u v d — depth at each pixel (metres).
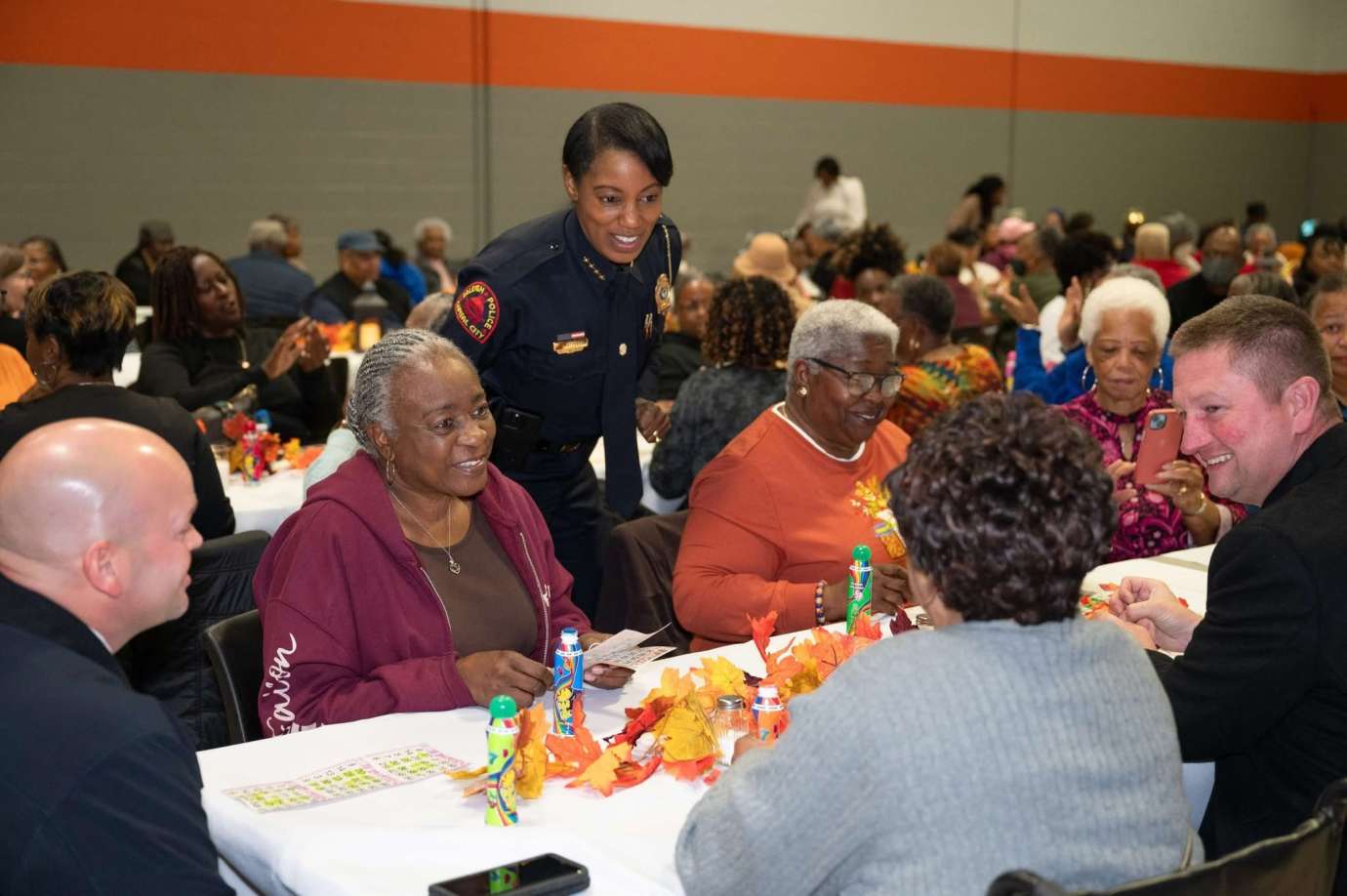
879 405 2.73
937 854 1.17
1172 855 1.26
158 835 1.33
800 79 12.66
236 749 1.86
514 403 2.95
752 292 3.85
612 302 2.91
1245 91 15.93
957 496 1.24
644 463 4.33
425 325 3.69
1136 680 1.29
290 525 2.16
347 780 1.75
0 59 9.22
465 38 10.92
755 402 3.82
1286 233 16.77
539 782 1.70
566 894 1.44
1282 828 1.77
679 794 1.73
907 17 13.20
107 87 9.59
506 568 2.30
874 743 1.19
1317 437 1.91
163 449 1.48
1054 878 1.18
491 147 11.15
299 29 10.22
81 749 1.32
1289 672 1.67
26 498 1.39
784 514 2.75
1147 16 14.88
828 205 12.20
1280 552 1.69
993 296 8.70
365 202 10.67
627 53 11.70
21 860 1.29
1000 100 13.98
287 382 5.21
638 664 1.95
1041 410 1.30
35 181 9.45
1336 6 16.28
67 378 3.23
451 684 2.02
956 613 1.31
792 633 2.43
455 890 1.41
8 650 1.37
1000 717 1.20
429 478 2.14
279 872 1.54
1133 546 3.19
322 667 2.07
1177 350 1.99
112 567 1.41
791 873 1.23
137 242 9.84
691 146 12.20
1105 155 14.90
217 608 3.09
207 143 9.99
